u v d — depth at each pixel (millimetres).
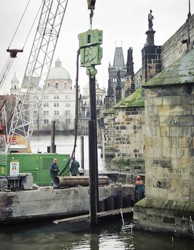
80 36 27234
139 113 52562
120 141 54250
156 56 50781
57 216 29312
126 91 72500
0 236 25359
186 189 22672
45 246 23188
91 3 26922
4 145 45531
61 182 29719
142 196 30562
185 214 22359
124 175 41406
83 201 30156
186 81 22391
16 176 29531
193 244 21781
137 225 24406
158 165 23656
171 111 23125
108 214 27953
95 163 26406
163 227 23203
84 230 26094
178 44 42344
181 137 22812
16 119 47625
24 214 28328
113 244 22891
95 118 26156
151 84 23641
